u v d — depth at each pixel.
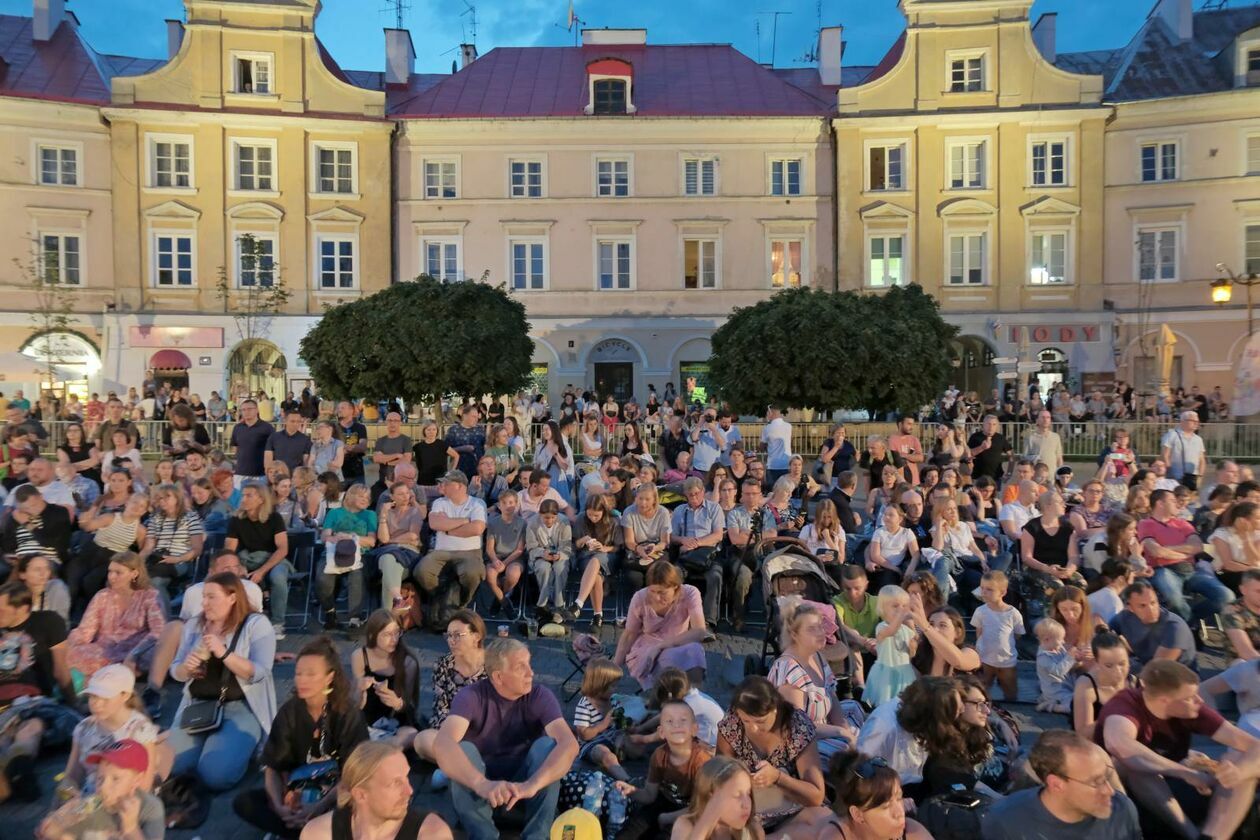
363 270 35.03
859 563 10.55
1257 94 32.88
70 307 32.38
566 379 35.75
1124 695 5.72
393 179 35.50
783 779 5.23
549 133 35.41
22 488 9.34
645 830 5.41
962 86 35.12
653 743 6.42
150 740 5.15
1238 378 17.11
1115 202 34.62
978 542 11.22
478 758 5.42
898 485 11.16
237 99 34.03
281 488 11.08
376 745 4.20
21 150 32.41
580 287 35.81
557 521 10.35
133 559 7.52
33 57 35.28
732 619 10.38
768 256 35.78
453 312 26.25
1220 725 5.39
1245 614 7.47
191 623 6.57
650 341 35.81
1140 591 7.84
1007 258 34.81
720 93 37.75
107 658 7.29
